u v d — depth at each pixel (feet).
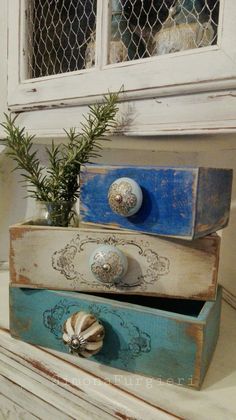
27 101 1.95
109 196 1.35
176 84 1.39
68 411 1.38
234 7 1.22
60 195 1.71
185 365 1.28
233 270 2.20
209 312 1.35
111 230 1.42
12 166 2.85
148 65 1.47
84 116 1.74
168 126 1.45
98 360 1.42
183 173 1.25
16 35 1.97
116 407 1.24
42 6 1.96
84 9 1.75
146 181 1.32
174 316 1.29
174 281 1.39
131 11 1.63
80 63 1.80
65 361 1.44
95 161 2.79
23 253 1.51
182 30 1.46
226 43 1.25
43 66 1.99
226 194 1.57
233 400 1.23
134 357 1.36
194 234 1.26
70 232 1.45
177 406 1.20
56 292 1.49
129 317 1.35
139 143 1.94
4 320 1.81
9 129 1.72
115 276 1.36
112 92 1.59
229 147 2.03
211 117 1.34
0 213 2.89
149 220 1.34
